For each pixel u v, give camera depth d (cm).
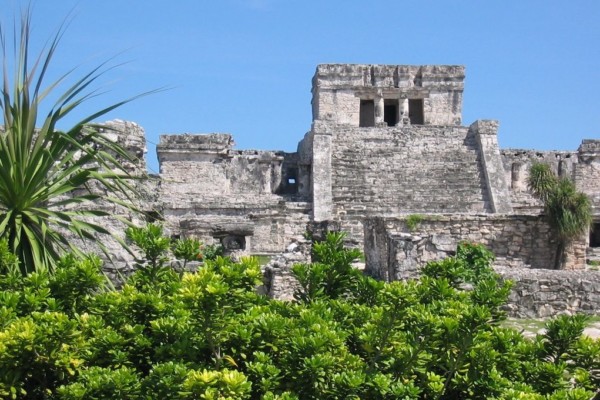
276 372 812
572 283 1817
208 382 745
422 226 2423
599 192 5078
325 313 939
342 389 801
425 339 863
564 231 2536
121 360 867
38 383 899
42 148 1302
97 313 958
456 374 885
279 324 860
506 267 2017
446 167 4694
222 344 876
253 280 891
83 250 1688
